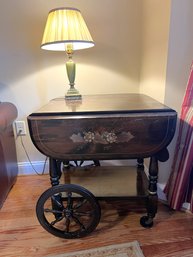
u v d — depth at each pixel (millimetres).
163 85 1297
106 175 1414
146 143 999
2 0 1483
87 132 977
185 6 1166
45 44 1263
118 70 1697
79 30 1268
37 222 1257
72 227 1200
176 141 1296
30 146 1779
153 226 1194
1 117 1270
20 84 1649
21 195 1527
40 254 1036
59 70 1649
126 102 1210
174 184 1263
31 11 1522
